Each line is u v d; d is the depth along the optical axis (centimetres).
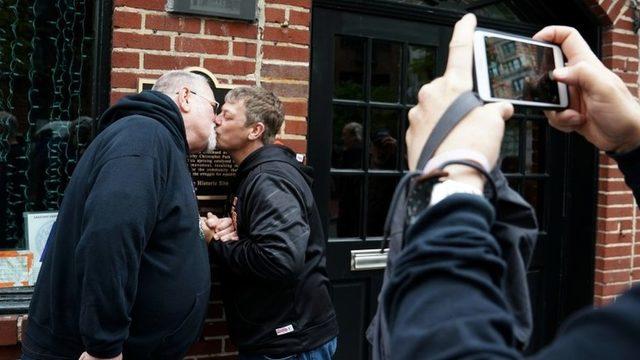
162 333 180
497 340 62
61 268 177
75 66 256
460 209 74
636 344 54
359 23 305
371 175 310
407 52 319
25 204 252
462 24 89
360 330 309
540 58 101
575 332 58
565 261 375
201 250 191
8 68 249
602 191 359
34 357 182
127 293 165
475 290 66
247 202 221
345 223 306
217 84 254
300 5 271
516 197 89
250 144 239
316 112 295
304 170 240
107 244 160
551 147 370
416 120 85
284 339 222
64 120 256
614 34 353
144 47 244
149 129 177
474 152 78
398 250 81
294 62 271
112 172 166
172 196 180
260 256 209
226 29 257
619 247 361
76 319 176
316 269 232
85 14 256
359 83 307
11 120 250
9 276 244
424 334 63
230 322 231
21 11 250
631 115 97
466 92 83
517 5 359
